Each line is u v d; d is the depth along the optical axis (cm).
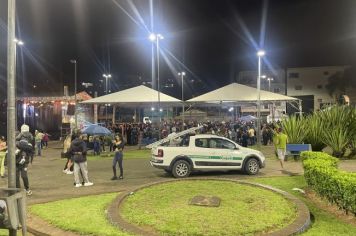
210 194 995
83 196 1098
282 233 696
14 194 621
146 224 754
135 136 3384
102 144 2712
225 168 1495
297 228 726
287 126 2152
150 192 1026
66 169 1636
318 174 1004
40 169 1780
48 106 4091
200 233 691
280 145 1645
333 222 803
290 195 966
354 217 828
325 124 2142
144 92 3122
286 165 1805
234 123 3816
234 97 2895
